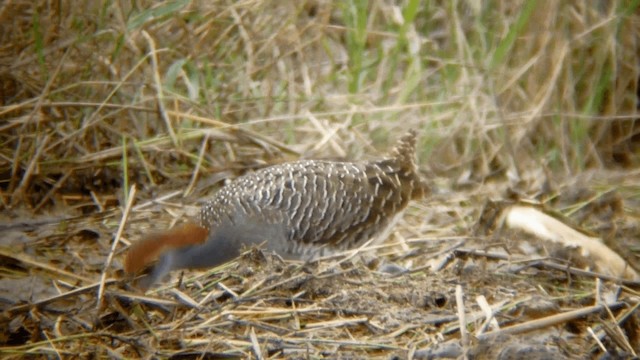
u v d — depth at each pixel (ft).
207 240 33.12
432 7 46.52
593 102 44.32
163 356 27.76
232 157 41.39
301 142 43.01
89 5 43.78
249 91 44.45
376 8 46.06
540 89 44.11
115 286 30.96
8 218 37.83
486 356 27.20
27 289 32.68
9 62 42.52
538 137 43.93
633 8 43.55
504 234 36.55
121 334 28.89
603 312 29.55
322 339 28.32
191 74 44.06
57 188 39.88
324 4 46.29
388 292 30.94
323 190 34.06
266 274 31.94
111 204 39.60
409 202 38.11
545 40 43.47
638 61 45.85
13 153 41.04
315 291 30.99
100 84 41.47
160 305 29.91
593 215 39.32
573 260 34.68
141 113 42.50
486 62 43.68
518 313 30.07
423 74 44.24
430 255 34.58
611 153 44.98
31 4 43.34
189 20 45.52
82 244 36.11
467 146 42.29
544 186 40.55
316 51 46.62
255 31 45.14
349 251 33.24
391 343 28.32
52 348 28.12
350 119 42.83
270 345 28.04
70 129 41.57
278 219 33.71
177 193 39.27
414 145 36.63
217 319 29.35
